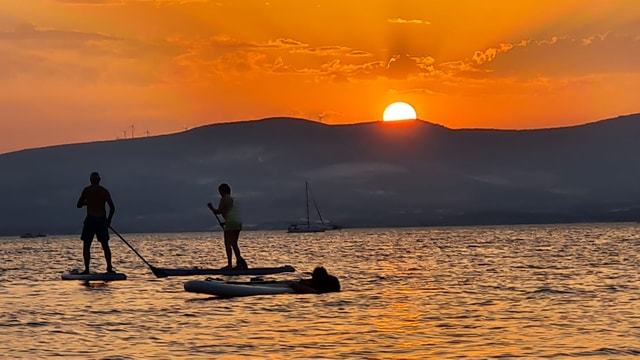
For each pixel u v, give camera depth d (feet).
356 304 107.86
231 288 117.60
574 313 98.43
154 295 118.73
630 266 179.32
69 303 110.22
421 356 73.72
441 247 346.95
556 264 190.49
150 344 80.07
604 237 477.36
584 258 216.95
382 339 81.87
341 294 119.85
